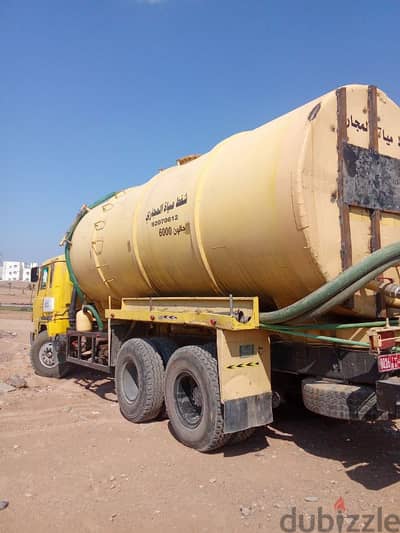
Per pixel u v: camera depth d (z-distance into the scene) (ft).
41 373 31.01
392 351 12.98
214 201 16.22
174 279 19.40
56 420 19.84
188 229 17.35
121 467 14.56
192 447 16.21
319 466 14.48
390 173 15.10
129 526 10.98
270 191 13.83
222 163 16.88
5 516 11.50
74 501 12.26
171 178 20.21
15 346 47.03
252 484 13.19
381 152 15.10
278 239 13.69
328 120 13.75
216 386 15.47
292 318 13.92
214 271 16.94
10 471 14.28
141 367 19.39
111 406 22.59
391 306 14.34
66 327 31.01
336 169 13.78
